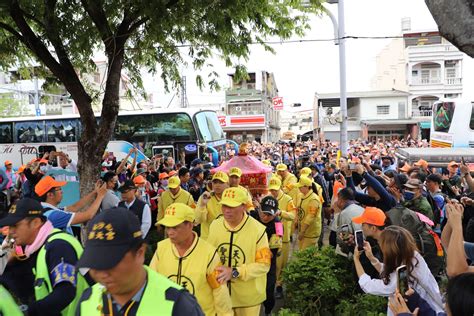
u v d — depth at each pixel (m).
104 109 6.68
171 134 16.30
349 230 5.22
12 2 5.89
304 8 7.98
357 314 4.48
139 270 1.87
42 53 6.50
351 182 6.46
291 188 7.82
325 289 4.86
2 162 17.75
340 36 12.20
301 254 5.61
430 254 4.35
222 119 41.97
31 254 2.98
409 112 40.59
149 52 8.70
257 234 3.98
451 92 40.44
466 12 2.26
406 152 11.57
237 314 4.00
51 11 6.29
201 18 7.20
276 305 6.02
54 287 2.67
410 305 3.23
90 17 6.98
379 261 4.21
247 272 3.77
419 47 40.66
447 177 8.60
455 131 17.17
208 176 8.62
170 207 3.30
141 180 7.64
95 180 6.61
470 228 5.04
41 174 8.60
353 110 43.78
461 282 2.18
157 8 6.05
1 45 7.46
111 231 1.77
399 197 6.37
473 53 2.27
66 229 4.04
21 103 33.28
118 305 1.91
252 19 7.32
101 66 20.73
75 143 17.14
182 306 1.87
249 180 7.79
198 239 3.38
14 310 2.18
